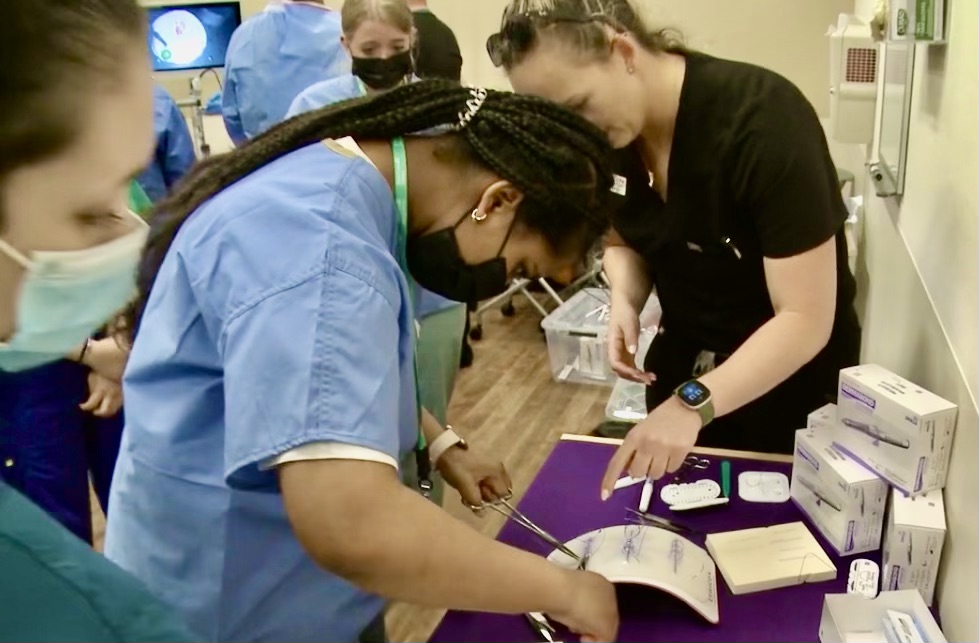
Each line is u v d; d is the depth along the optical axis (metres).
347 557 0.71
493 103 0.87
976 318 0.98
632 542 1.13
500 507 1.25
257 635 0.95
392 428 0.75
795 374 1.53
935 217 1.27
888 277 1.79
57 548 0.53
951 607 1.03
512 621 1.06
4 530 0.51
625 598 1.09
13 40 0.43
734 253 1.40
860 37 2.12
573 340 3.37
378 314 0.76
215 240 0.81
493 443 2.96
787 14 3.47
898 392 1.11
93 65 0.47
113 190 0.52
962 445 1.03
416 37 2.63
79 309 0.59
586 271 0.98
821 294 1.22
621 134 1.23
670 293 1.59
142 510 0.93
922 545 1.07
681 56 1.32
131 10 0.50
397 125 0.88
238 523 0.88
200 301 0.81
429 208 0.90
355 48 2.17
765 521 1.25
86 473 1.81
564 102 1.14
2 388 1.67
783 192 1.20
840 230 1.46
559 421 3.09
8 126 0.44
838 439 1.21
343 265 0.76
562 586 0.88
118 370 1.64
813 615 1.06
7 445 1.70
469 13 3.96
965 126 1.08
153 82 0.54
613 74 1.16
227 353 0.76
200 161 0.98
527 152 0.86
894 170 1.64
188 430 0.88
